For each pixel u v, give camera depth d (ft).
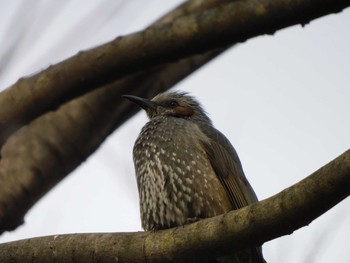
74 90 38.96
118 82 43.70
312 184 29.12
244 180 44.42
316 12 35.96
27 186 43.09
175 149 42.39
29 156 43.16
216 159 43.06
